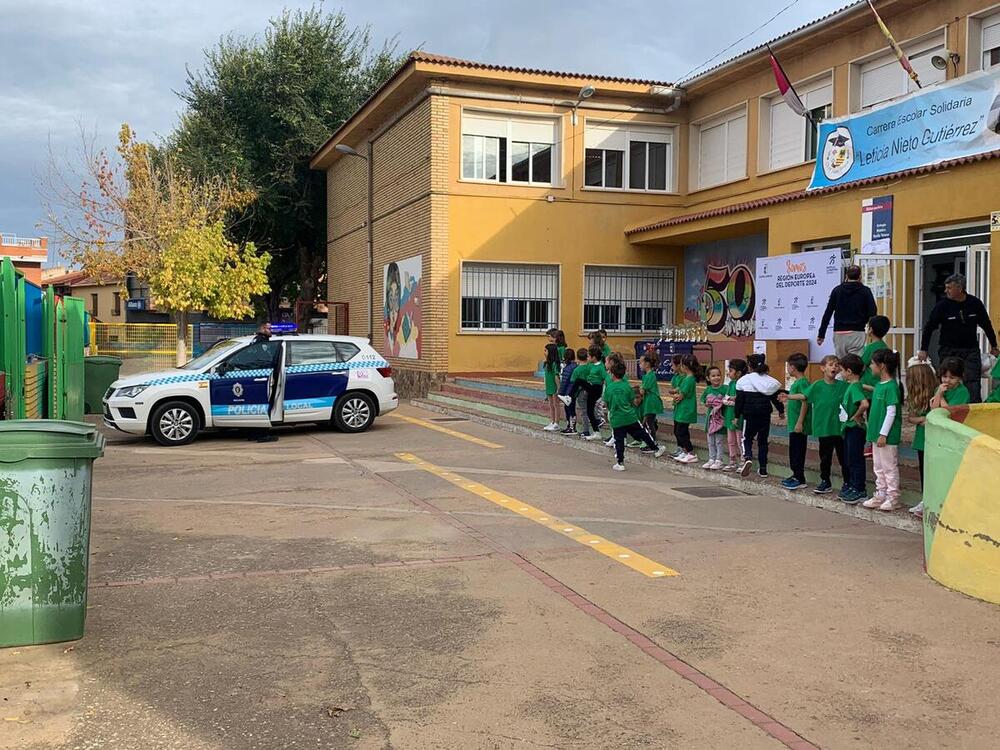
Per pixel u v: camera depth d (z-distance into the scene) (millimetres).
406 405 18922
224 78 27125
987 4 12484
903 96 11539
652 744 3525
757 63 16812
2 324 9445
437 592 5535
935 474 5754
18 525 4535
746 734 3604
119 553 6500
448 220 18500
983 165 10328
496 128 18938
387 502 8445
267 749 3498
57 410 14141
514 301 19172
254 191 26156
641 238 19031
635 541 6855
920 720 3715
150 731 3646
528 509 8094
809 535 7035
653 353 10773
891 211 11727
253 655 4484
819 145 13203
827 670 4262
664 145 20000
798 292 11750
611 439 11898
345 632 4816
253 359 13297
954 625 4883
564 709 3848
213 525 7445
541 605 5273
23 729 3656
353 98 28188
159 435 12641
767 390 8852
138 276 24047
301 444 12820
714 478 9492
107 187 24312
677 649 4551
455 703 3914
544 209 19125
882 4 13633
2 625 4555
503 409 15727
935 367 11312
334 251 26609
